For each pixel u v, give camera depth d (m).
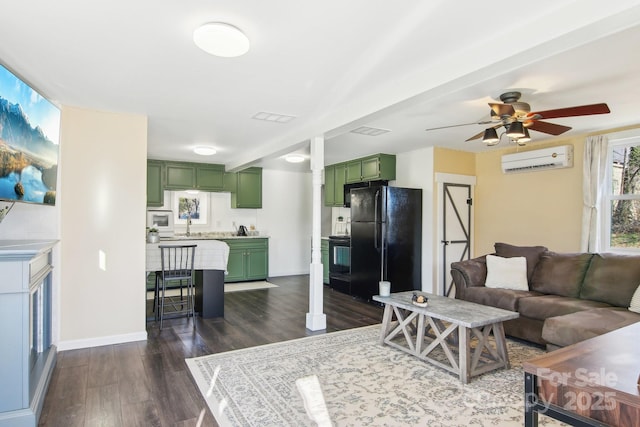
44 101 2.70
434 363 2.95
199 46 2.08
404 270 5.25
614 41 2.06
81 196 3.41
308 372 2.84
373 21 1.91
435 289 5.26
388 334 3.60
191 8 1.80
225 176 6.92
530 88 2.86
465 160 5.61
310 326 3.99
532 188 5.01
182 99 3.18
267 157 5.34
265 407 2.31
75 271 3.37
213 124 4.01
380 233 5.10
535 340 3.40
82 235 3.40
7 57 2.35
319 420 2.16
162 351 3.29
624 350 1.36
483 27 1.95
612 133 4.17
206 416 2.21
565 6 1.73
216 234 7.11
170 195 6.73
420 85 2.56
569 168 4.62
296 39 2.11
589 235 4.31
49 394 2.47
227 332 3.86
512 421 2.15
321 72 2.58
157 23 1.94
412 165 5.61
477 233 5.70
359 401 2.38
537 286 3.88
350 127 3.51
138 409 2.29
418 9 1.79
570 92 2.95
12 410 1.97
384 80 2.71
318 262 4.04
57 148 2.99
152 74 2.63
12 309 1.98
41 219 3.19
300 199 8.04
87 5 1.78
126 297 3.56
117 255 3.54
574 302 3.32
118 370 2.87
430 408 2.30
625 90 2.91
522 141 3.20
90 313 3.42
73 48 2.23
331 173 7.06
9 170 2.18
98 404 2.34
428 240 5.33
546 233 4.84
